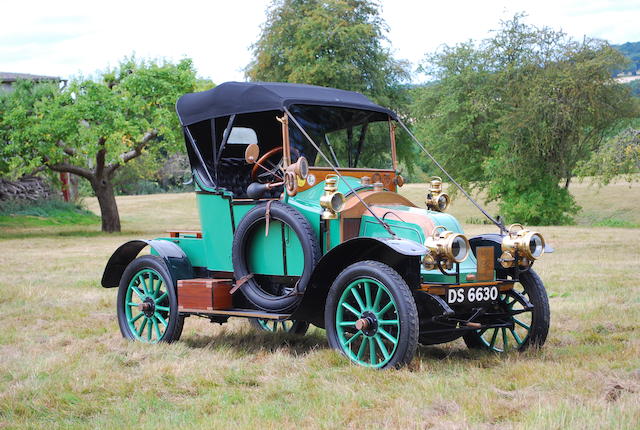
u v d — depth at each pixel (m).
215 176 6.79
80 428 4.10
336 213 5.79
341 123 6.69
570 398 4.51
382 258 5.74
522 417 4.11
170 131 26.83
